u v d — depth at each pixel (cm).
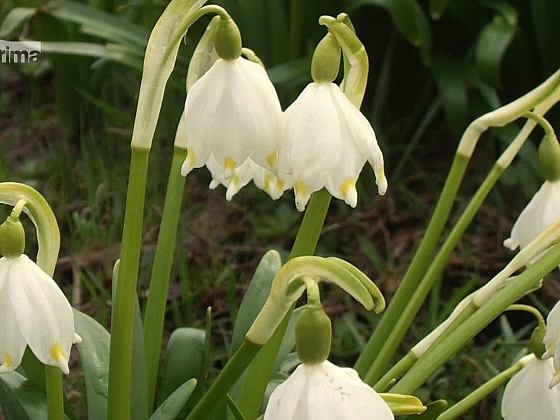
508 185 59
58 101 64
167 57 26
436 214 31
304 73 55
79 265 49
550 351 26
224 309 47
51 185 59
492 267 51
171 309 48
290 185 25
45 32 59
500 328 49
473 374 43
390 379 29
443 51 61
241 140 25
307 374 23
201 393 33
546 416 29
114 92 65
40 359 24
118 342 27
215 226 55
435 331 29
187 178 60
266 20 60
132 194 26
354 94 26
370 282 23
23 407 29
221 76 25
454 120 55
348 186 25
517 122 59
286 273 24
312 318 23
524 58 59
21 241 24
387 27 61
